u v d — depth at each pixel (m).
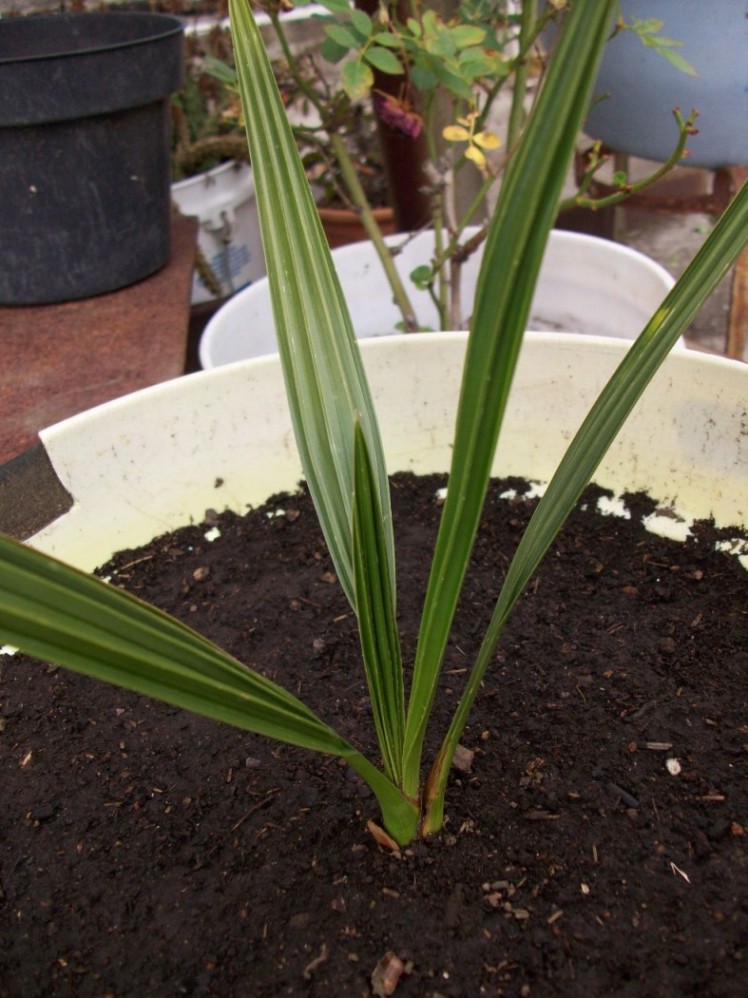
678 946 0.33
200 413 0.51
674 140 0.72
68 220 0.73
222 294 1.05
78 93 0.68
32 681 0.46
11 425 0.60
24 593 0.21
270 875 0.37
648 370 0.29
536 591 0.48
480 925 0.34
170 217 0.82
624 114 0.73
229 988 0.34
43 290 0.76
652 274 0.66
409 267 0.81
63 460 0.48
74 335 0.72
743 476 0.47
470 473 0.25
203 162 1.00
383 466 0.37
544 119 0.21
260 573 0.51
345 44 0.55
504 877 0.36
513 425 0.53
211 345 0.63
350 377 0.38
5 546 0.21
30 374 0.67
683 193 1.17
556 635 0.46
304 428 0.36
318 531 0.53
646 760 0.39
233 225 1.03
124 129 0.73
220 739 0.43
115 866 0.38
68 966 0.35
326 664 0.46
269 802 0.40
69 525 0.49
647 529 0.50
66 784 0.41
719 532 0.48
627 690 0.42
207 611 0.49
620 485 0.51
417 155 0.86
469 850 0.37
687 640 0.44
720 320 1.01
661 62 0.67
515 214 0.22
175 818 0.40
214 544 0.53
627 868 0.35
